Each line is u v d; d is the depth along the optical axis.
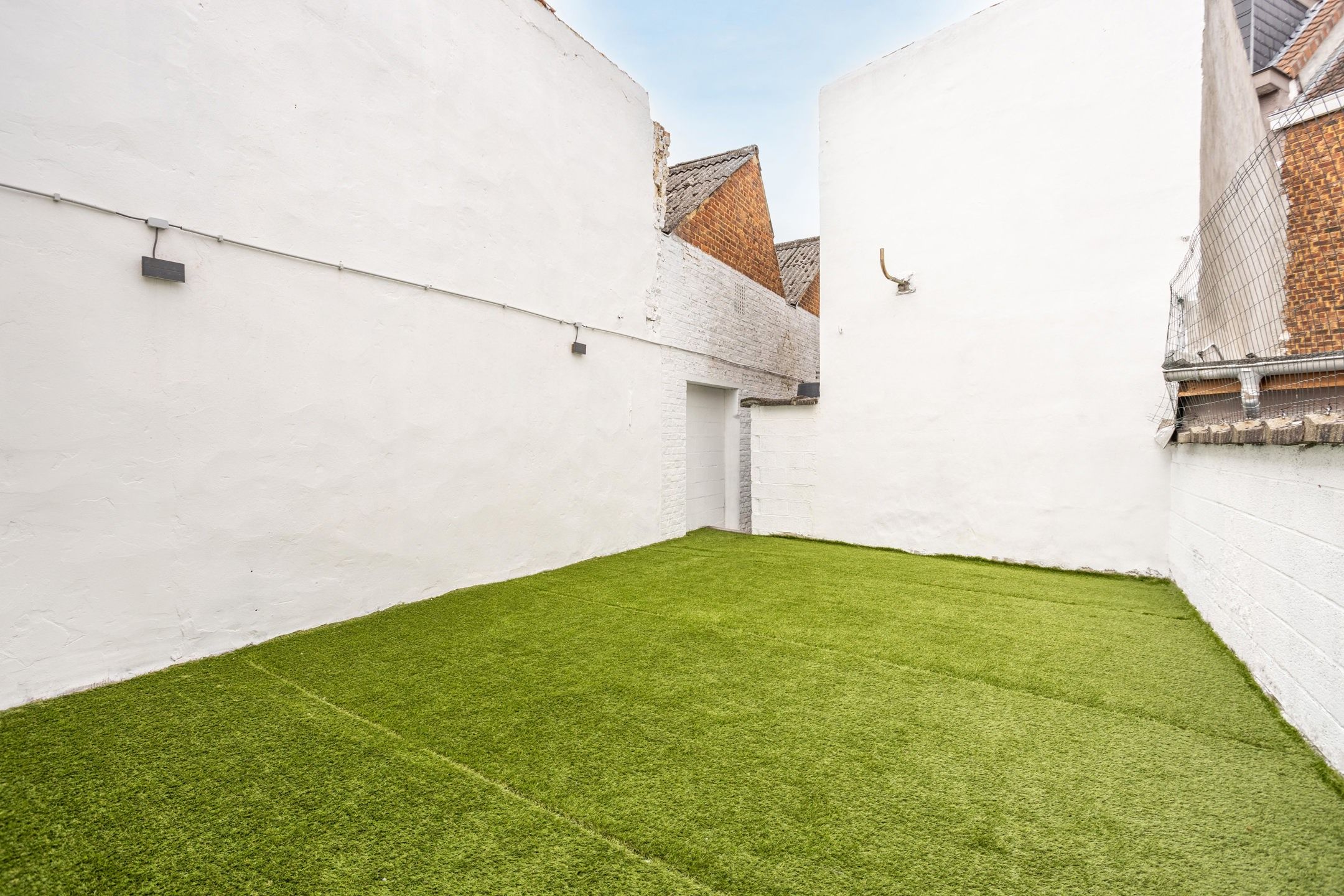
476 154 4.18
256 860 1.44
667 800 1.69
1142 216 4.68
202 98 2.76
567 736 2.06
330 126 3.30
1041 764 1.90
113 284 2.49
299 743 2.00
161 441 2.64
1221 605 3.15
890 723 2.18
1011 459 5.25
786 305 9.41
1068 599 4.00
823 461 6.42
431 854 1.46
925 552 5.71
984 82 5.36
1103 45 4.82
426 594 3.88
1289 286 6.24
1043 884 1.36
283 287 3.09
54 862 1.43
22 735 2.04
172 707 2.27
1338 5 7.65
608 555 5.53
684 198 7.38
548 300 4.82
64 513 2.36
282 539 3.10
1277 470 2.40
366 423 3.50
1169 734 2.11
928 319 5.71
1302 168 6.36
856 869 1.41
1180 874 1.40
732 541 6.41
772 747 2.00
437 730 2.10
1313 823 1.59
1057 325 5.03
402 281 3.69
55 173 2.32
